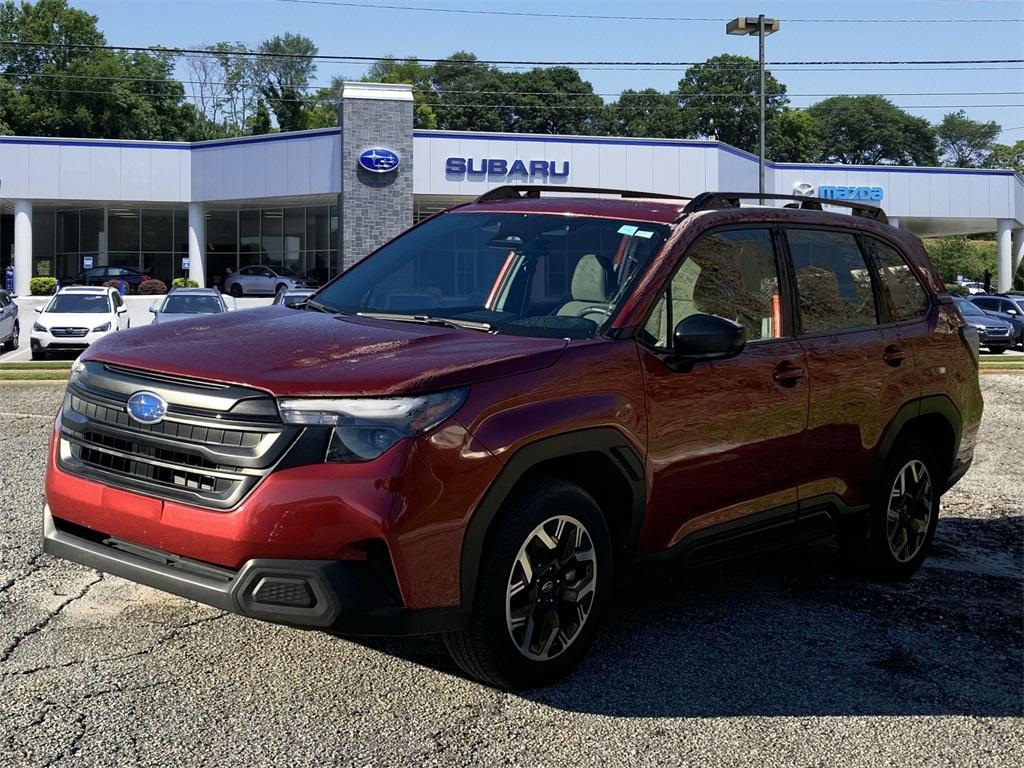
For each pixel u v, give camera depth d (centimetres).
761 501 453
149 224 5031
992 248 11031
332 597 320
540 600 372
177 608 452
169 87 8225
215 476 329
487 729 346
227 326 409
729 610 491
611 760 329
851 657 434
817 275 502
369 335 385
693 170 4328
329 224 4738
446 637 359
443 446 333
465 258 468
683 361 413
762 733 355
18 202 4556
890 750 347
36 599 458
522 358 365
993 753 347
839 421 486
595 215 462
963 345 584
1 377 1480
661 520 410
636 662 416
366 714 354
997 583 554
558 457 374
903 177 4934
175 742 327
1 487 694
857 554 536
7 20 7675
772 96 10206
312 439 324
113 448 355
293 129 9838
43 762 310
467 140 4175
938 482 573
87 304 2225
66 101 7525
